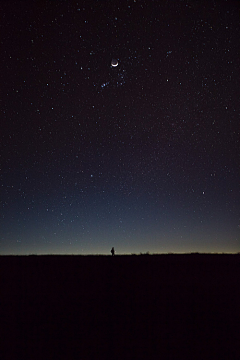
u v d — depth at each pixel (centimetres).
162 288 827
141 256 1267
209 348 468
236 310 648
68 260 1192
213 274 977
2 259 1201
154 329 546
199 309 657
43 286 844
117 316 617
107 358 437
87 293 782
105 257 1257
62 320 594
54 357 441
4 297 743
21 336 518
